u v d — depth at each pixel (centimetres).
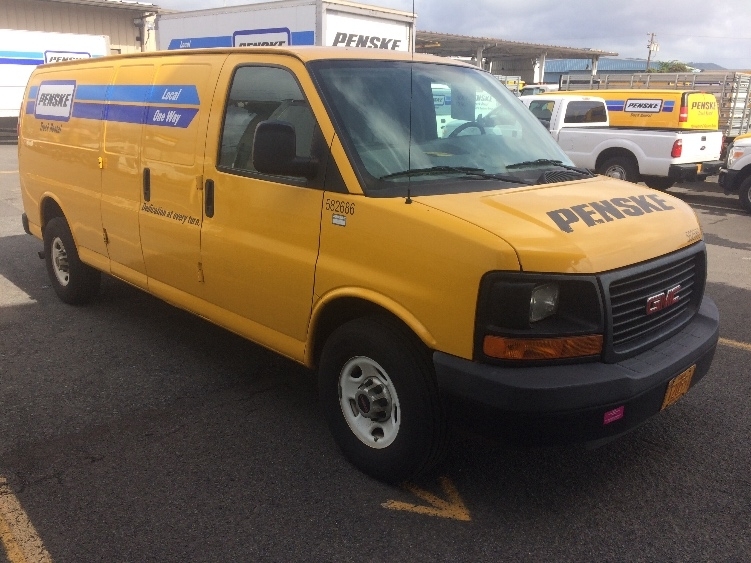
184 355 516
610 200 346
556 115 1440
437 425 318
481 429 296
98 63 546
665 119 1427
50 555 295
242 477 356
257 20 1420
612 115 1516
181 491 343
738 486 353
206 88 421
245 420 417
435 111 391
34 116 635
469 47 2955
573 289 289
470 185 347
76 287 606
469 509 332
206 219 418
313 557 297
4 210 1099
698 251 358
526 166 392
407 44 1480
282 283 371
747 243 977
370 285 324
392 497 340
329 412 369
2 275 727
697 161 1355
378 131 355
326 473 360
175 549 300
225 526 316
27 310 613
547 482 356
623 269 302
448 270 293
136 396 447
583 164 1412
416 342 318
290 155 337
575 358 292
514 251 281
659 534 315
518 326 284
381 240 318
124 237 504
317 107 352
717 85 1802
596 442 300
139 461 369
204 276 429
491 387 284
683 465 373
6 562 290
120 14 2945
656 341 329
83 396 445
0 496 336
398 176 340
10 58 2166
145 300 644
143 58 493
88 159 538
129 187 489
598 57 4103
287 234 364
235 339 550
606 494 346
